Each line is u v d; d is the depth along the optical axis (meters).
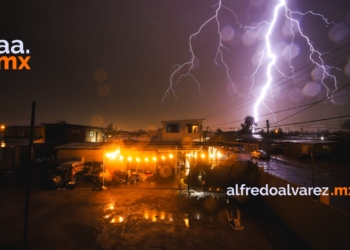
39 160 22.28
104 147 15.98
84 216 9.30
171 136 31.84
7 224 8.43
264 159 33.62
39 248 6.72
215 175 13.27
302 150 34.81
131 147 17.02
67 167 15.51
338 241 5.51
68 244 6.98
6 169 18.59
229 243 7.14
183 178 15.51
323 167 25.73
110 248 6.77
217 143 17.92
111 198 11.87
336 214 5.61
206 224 8.57
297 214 7.42
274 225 8.57
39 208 10.25
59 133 29.39
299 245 7.02
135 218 9.12
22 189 13.66
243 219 9.15
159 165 17.27
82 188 13.98
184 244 7.05
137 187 14.32
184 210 10.09
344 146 33.16
